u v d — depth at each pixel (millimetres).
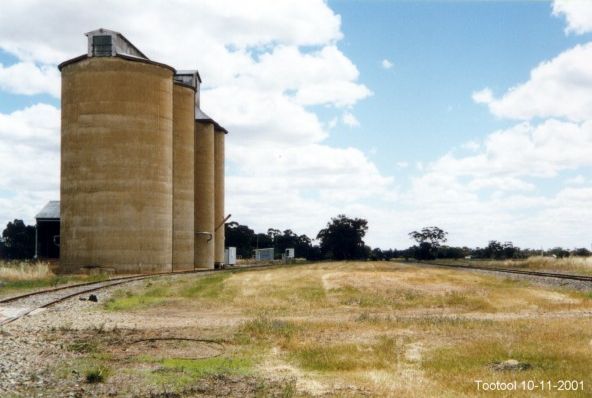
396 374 13594
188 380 12766
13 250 125562
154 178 67000
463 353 15508
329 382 12766
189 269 78625
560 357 14602
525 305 28453
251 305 29719
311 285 39219
